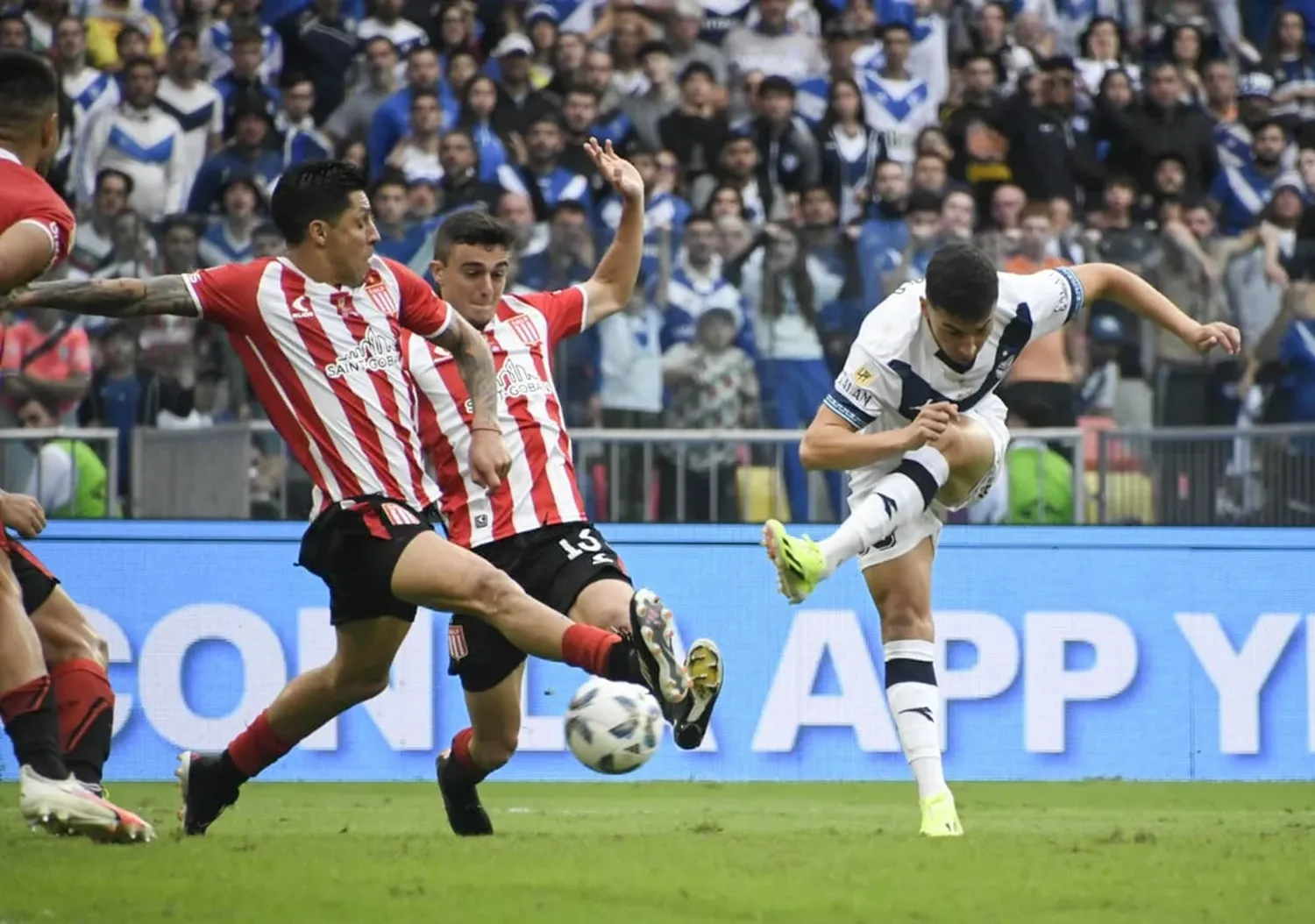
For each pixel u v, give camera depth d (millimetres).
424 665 31562
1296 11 49938
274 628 31391
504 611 16562
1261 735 32844
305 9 44500
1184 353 33750
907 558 19156
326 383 17188
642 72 44750
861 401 18812
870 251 33156
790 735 32219
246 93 42281
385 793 29359
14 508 17328
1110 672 32562
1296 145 45438
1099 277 20016
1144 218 43312
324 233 17172
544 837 18812
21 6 43000
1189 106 44500
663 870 14828
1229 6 49938
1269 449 33688
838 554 18000
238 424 31953
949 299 17938
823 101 46031
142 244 32531
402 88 43219
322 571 17375
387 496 17203
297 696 18281
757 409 32875
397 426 17375
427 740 31500
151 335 31625
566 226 32875
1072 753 32406
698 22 46906
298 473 32125
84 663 18375
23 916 12430
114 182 37500
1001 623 32375
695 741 16156
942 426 18016
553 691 31859
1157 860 15789
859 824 23141
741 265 32844
